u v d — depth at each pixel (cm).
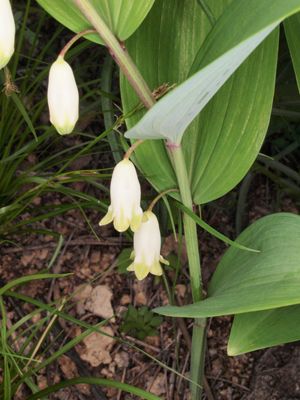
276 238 16
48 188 26
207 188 18
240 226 31
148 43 18
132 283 30
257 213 33
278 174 33
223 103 18
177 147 16
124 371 27
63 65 13
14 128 28
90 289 29
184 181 17
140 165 19
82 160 33
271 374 25
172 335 28
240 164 17
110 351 27
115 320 28
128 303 29
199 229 33
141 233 17
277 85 30
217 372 27
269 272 16
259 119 17
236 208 33
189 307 15
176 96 11
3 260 29
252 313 17
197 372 21
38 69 35
